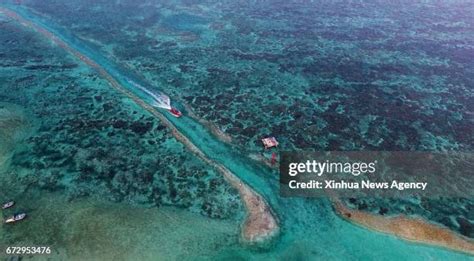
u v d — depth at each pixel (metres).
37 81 53.62
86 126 44.47
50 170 37.72
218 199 34.69
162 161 39.28
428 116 47.72
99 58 60.62
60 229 31.20
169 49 64.25
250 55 62.47
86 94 50.94
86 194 34.91
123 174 37.47
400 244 30.80
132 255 29.23
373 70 58.28
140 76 55.75
